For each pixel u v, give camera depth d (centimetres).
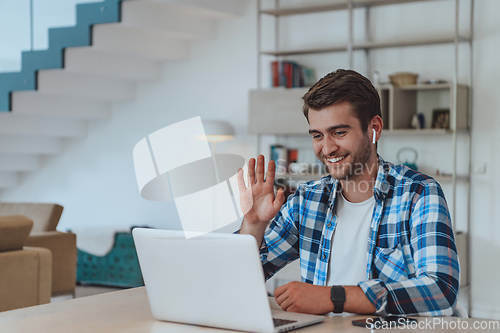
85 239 643
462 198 538
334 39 597
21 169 753
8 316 172
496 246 525
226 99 655
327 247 193
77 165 749
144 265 167
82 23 582
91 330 157
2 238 388
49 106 658
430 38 525
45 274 407
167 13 601
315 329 154
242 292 153
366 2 560
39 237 490
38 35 610
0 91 620
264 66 632
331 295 163
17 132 668
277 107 586
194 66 674
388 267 182
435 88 538
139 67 672
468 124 531
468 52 534
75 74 644
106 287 635
